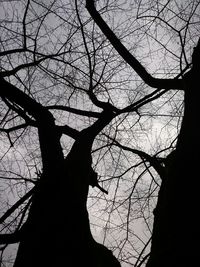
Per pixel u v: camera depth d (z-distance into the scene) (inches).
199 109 134.3
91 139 192.2
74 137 198.7
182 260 98.7
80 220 154.3
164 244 108.7
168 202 118.6
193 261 96.7
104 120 209.2
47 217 148.5
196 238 101.0
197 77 147.2
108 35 189.8
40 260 135.6
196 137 125.6
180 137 135.6
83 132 197.2
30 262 136.4
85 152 182.7
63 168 169.2
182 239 103.4
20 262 139.6
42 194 159.8
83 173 173.6
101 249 161.0
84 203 165.9
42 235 143.1
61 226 145.4
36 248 139.6
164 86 189.0
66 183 161.9
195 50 158.2
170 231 109.3
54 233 142.9
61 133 199.0
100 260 153.4
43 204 154.8
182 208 110.7
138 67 188.1
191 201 110.1
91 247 150.7
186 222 106.1
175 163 127.2
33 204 161.3
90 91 227.5
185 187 115.0
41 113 185.8
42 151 178.2
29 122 215.2
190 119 135.3
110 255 162.6
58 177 163.8
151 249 118.9
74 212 153.9
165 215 116.5
